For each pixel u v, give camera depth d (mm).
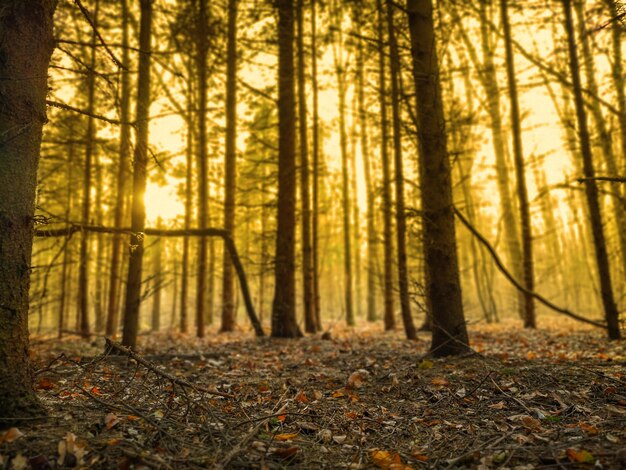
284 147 9898
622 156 11898
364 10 8758
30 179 2809
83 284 10664
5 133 2662
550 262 28594
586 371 4086
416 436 3059
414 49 6109
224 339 9805
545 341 7809
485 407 3510
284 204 9766
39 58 2908
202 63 9781
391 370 4910
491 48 15227
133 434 2713
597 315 21828
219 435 2885
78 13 8594
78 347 7309
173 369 5176
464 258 22547
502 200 16219
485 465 2516
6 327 2586
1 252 2594
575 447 2623
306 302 11758
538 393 3613
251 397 4016
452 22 6961
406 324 8805
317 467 2574
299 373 5066
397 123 8742
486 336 9172
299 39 11805
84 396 3426
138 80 6531
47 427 2584
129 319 6457
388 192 9625
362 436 3074
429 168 5910
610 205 13312
